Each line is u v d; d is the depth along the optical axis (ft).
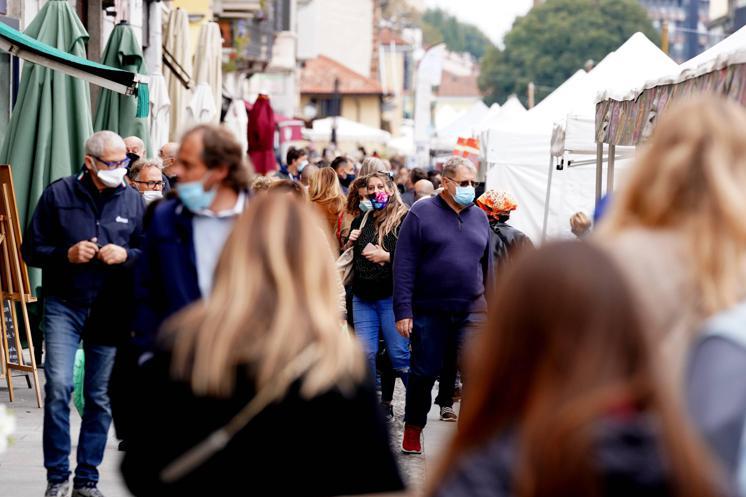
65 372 48.73
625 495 16.53
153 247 35.65
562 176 141.49
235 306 23.77
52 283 49.44
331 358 23.53
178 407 23.50
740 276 22.16
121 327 44.98
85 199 50.01
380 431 23.85
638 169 23.43
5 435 33.63
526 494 16.97
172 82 135.13
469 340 61.26
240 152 35.04
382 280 66.74
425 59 345.51
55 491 48.39
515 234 72.28
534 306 17.70
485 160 151.23
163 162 80.18
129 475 24.21
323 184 73.56
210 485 23.31
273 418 23.17
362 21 597.52
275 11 354.54
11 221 69.00
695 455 16.71
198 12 218.79
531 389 17.67
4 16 97.81
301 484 23.24
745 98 41.22
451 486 17.90
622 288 17.53
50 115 75.25
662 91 55.21
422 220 61.87
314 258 24.41
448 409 75.10
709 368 20.47
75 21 79.92
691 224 22.53
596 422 16.85
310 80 548.31
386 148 414.21
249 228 24.57
